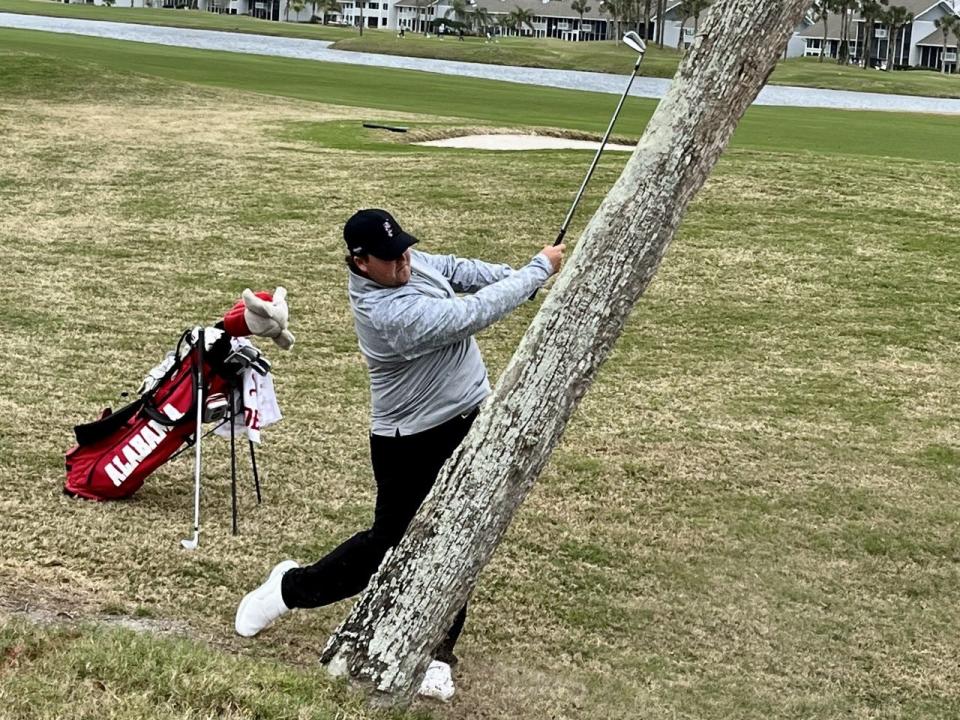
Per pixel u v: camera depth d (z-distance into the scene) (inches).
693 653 206.8
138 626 185.2
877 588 237.1
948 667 210.8
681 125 142.8
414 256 176.2
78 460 239.8
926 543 257.4
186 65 1450.5
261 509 241.6
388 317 161.6
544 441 150.7
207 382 227.5
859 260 492.4
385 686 158.2
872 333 408.8
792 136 986.1
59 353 334.0
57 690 146.0
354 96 1184.2
